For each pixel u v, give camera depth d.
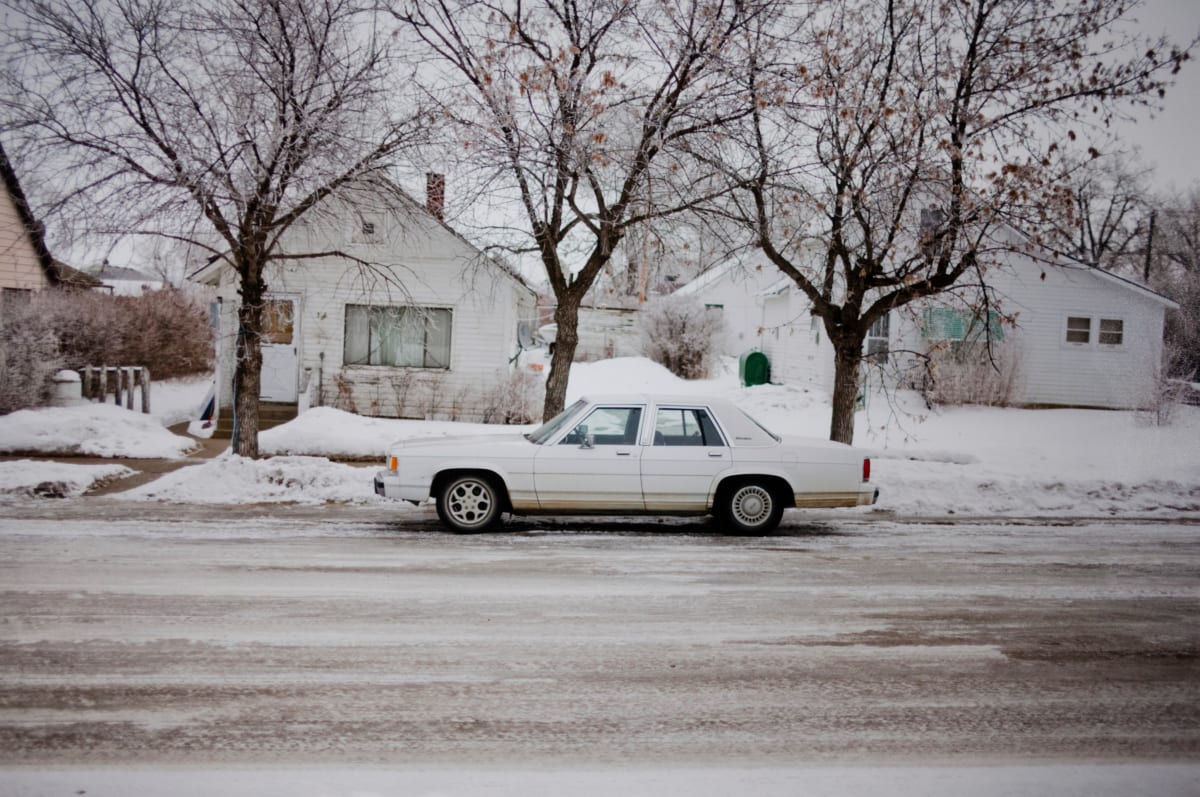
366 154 11.58
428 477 8.90
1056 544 9.16
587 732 4.19
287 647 5.27
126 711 4.27
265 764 3.76
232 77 10.93
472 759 3.87
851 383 12.45
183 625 5.61
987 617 6.29
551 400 12.52
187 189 10.56
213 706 4.36
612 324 36.88
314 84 10.88
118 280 38.28
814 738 4.18
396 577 7.02
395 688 4.68
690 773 3.79
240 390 12.28
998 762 3.97
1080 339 24.39
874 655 5.41
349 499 10.77
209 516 9.48
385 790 3.56
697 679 4.93
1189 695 4.84
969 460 15.65
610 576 7.25
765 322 31.91
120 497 10.47
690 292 32.84
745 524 9.23
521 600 6.44
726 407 9.34
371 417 18.22
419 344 18.81
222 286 17.66
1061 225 11.05
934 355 17.11
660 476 9.03
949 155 10.82
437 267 18.62
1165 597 6.97
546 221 11.76
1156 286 38.62
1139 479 12.57
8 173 11.41
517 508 9.04
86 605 5.97
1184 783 3.81
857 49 11.00
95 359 22.00
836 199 11.43
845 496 9.26
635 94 11.22
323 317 18.52
